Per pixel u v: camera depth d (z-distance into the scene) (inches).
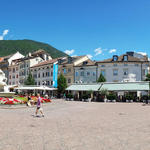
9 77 3107.8
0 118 527.5
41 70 2541.8
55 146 256.5
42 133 338.0
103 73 2049.7
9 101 888.3
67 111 745.6
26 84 2440.9
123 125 421.4
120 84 1589.6
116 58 2025.1
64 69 2331.4
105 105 1096.2
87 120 497.7
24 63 2795.3
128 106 1011.9
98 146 257.0
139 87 1465.3
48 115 610.5
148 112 698.8
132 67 1955.0
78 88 1765.5
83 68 2172.7
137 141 283.9
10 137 307.7
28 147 251.9
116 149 243.3
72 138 301.4
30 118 534.9
